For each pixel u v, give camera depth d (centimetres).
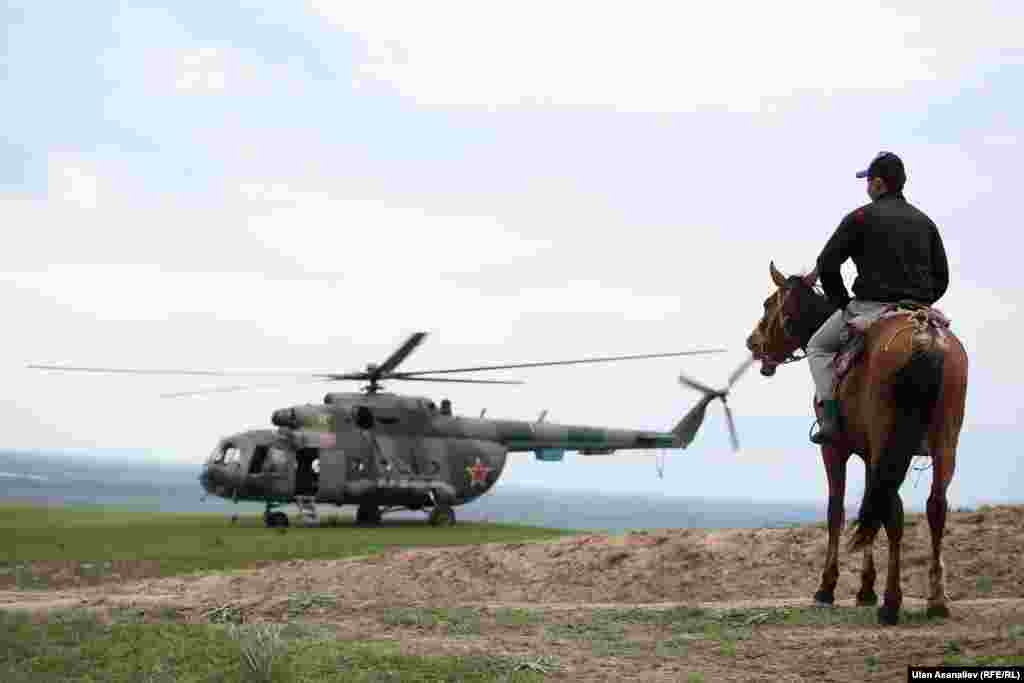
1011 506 1311
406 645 784
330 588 1427
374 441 2755
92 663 747
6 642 793
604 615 969
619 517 15850
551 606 1087
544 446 3062
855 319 837
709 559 1354
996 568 1135
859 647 723
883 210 866
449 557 1526
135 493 13712
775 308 1022
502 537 2266
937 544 824
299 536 2164
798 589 1207
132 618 935
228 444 2634
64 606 1172
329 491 2653
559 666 700
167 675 697
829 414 892
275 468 2589
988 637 696
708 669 693
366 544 2017
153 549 1888
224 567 1730
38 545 1912
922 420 775
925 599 1056
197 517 2795
